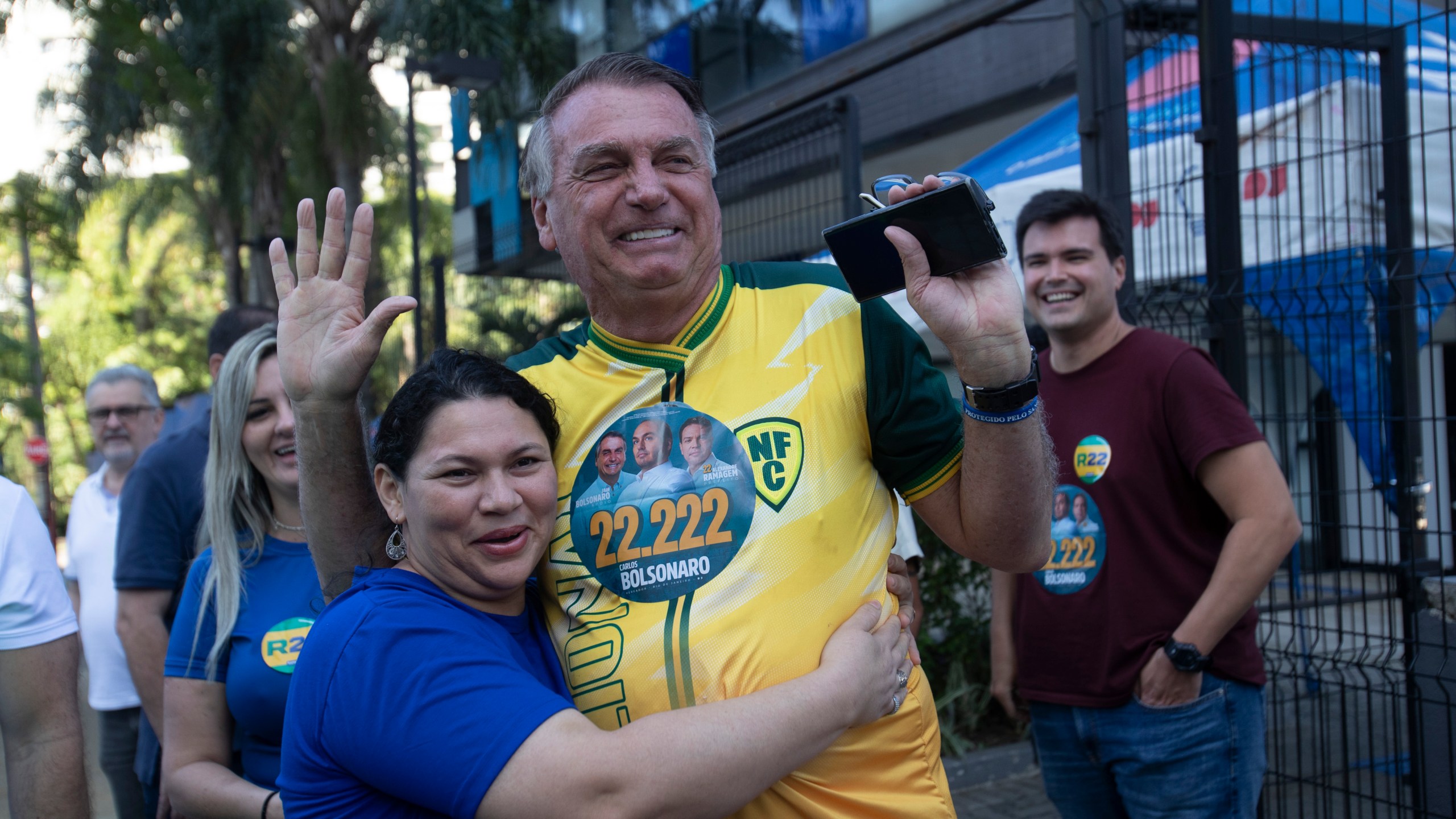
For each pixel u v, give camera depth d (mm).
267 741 1971
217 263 20094
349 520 1554
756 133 5461
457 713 1179
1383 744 3275
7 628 1765
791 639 1361
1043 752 2537
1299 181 2838
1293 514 2170
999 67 8039
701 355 1489
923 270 1332
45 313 25719
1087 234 2408
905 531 2570
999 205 4344
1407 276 2656
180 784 1924
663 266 1427
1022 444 1367
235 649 1977
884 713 1379
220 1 11859
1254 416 2979
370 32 12328
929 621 4707
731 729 1193
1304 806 3299
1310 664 2955
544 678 1399
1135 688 2289
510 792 1136
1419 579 2777
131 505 2541
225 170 12695
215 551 2029
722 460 1425
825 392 1462
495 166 11453
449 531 1327
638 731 1177
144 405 3619
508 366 1627
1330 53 3279
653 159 1437
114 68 12555
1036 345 4199
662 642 1365
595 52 12164
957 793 4406
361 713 1207
